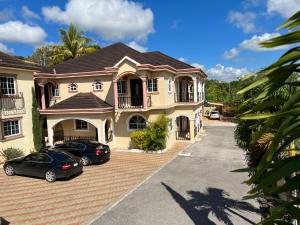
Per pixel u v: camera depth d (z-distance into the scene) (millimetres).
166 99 21391
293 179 1689
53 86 23734
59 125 23438
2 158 17000
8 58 18312
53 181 13766
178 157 18812
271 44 1715
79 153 16828
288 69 1795
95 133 21984
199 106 28875
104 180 13992
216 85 56875
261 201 9000
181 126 29188
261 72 1890
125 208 10508
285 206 1917
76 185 13305
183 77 27172
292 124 1722
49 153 14336
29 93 19594
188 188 12594
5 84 17641
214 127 35312
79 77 22766
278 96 3893
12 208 10734
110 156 19234
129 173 15164
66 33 37438
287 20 1632
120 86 21875
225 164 16797
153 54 27172
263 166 1869
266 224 2025
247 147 7621
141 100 21625
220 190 12258
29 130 19531
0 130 17016
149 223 9258
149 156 19141
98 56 25047
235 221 9273
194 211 10117
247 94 6203
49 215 10062
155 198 11445
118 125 21844
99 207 10680
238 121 7422
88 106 20125
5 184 13609
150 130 20266
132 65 19781
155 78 20953
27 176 14805
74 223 9398
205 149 21422
